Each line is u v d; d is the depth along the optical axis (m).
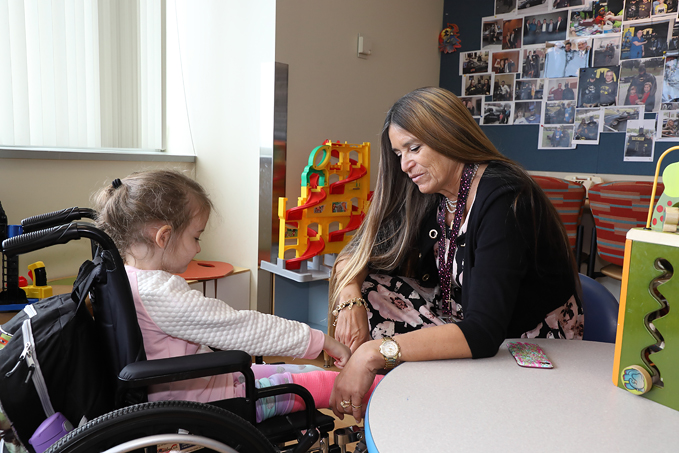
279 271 2.27
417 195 1.39
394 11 2.93
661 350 0.72
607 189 2.47
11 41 1.99
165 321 0.97
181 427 0.75
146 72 2.50
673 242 0.69
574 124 3.04
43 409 0.83
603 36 2.90
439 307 1.52
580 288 1.29
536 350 0.92
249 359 0.86
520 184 1.11
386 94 2.96
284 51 2.30
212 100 2.53
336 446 1.04
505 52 3.23
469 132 1.19
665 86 2.74
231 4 2.39
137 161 2.37
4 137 1.99
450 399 0.72
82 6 2.20
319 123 2.53
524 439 0.61
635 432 0.63
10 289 1.66
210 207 1.14
